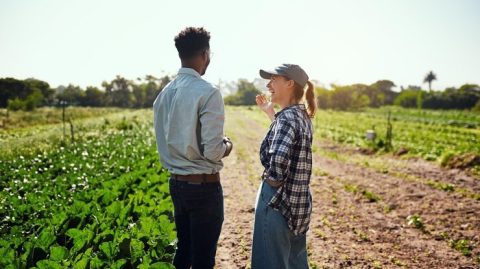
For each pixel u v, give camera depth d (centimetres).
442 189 952
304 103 303
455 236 606
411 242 582
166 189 622
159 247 384
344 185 993
